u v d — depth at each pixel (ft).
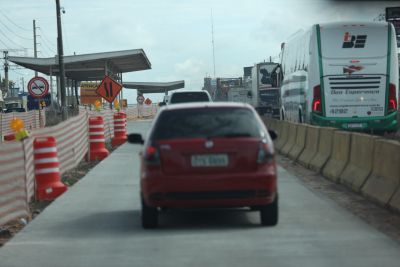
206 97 103.45
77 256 28.84
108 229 35.12
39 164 48.73
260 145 32.68
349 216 37.50
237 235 32.40
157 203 32.53
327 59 85.92
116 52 173.17
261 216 34.40
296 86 101.40
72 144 69.62
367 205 41.75
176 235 32.78
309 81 87.04
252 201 32.40
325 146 60.59
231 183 32.07
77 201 45.68
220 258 27.53
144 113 317.22
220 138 32.53
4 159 39.78
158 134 33.06
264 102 185.16
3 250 30.45
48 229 35.53
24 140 44.80
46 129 55.72
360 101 86.07
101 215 39.86
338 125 86.22
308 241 30.68
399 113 111.75
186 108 33.73
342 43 85.81
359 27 85.76
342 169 52.54
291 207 41.04
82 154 77.25
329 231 33.09
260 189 32.30
